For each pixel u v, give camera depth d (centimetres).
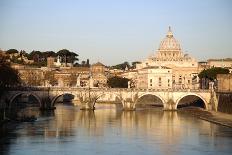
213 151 18662
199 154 18150
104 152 18375
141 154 18088
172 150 18850
